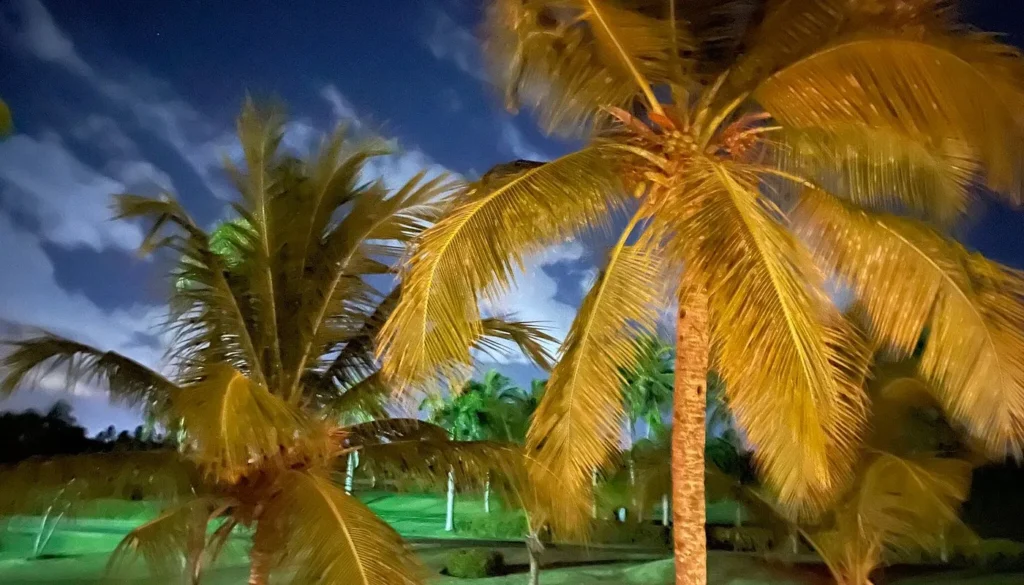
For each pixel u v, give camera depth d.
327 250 9.76
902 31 6.11
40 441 14.91
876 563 13.31
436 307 6.60
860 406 6.31
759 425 5.81
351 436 10.07
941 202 7.88
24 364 8.74
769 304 5.54
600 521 11.88
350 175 9.98
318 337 9.91
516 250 6.98
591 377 7.80
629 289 7.67
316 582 6.96
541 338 9.80
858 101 6.48
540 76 8.15
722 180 6.33
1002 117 5.95
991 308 6.42
